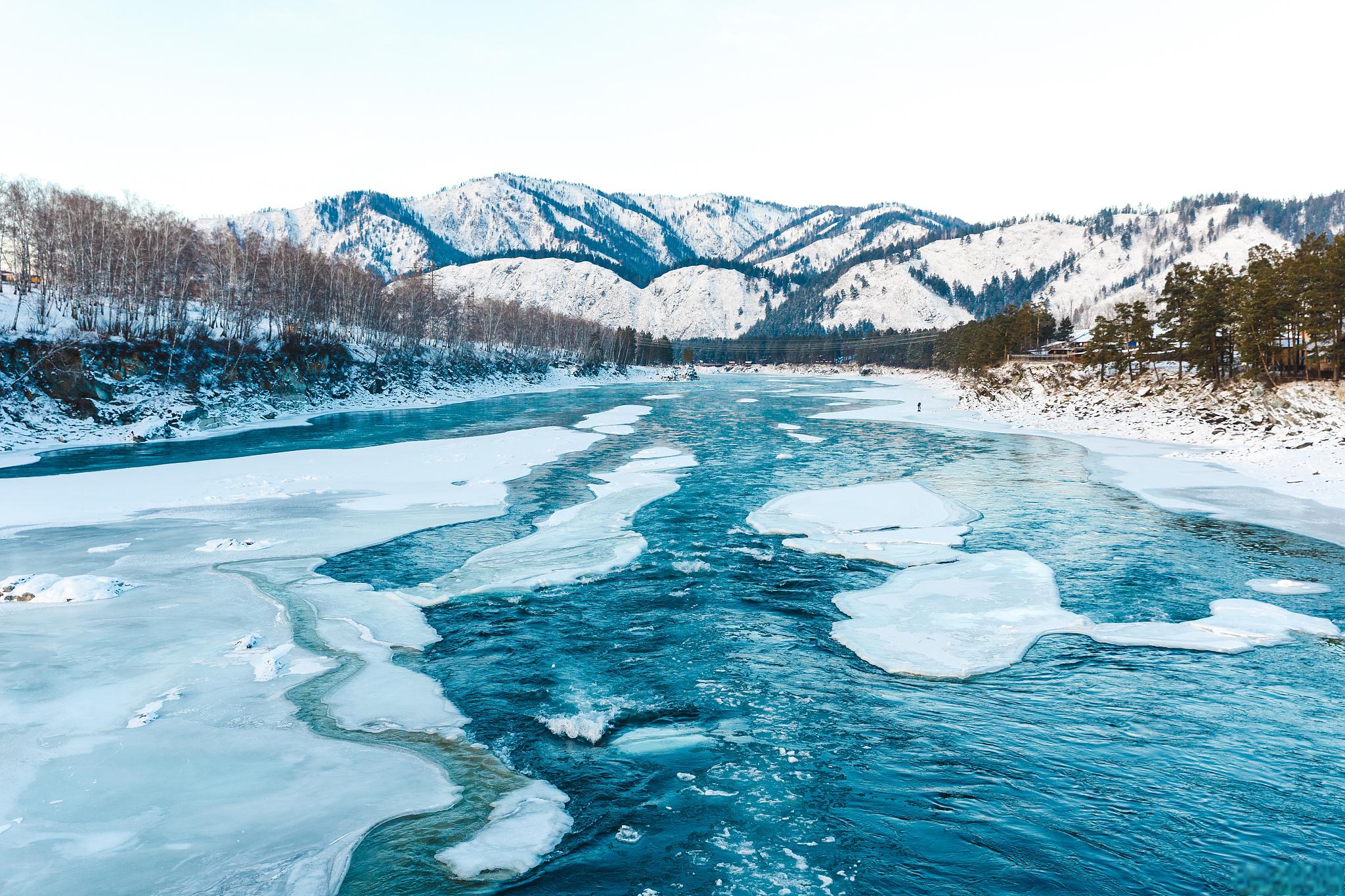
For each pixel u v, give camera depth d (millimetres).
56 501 31703
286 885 8555
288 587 20500
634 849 9875
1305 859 9688
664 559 24266
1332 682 15047
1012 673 15664
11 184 64875
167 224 80062
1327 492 33938
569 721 13367
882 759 12383
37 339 56000
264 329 85625
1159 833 10336
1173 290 82375
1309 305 59688
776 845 10055
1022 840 10227
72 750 11492
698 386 162875
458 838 9805
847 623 18516
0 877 8477
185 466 41281
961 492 35656
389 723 13000
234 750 11750
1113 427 62594
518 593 20781
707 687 15102
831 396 123750
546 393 130250
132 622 17422
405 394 96750
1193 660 16188
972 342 148000
